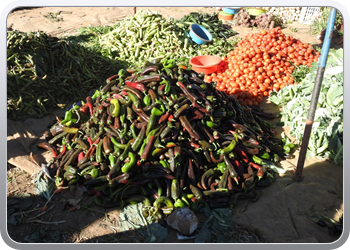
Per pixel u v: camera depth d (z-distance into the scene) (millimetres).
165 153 5105
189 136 5383
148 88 5652
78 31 14078
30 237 4219
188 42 12219
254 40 11219
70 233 4328
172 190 4738
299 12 16219
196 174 5262
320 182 5410
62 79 8367
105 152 5199
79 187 5059
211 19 15008
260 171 5367
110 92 6238
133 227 4410
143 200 4809
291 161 6121
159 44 11531
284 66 9914
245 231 4367
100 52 11312
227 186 5016
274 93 8727
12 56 7477
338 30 13609
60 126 6203
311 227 4438
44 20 15633
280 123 7438
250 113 7172
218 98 6168
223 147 5543
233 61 9672
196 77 6184
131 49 11367
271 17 15195
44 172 5461
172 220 4316
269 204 4875
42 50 8172
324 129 6227
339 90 6508
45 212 4691
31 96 7500
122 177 4875
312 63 9547
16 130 6656
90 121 5855
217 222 4438
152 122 5172
